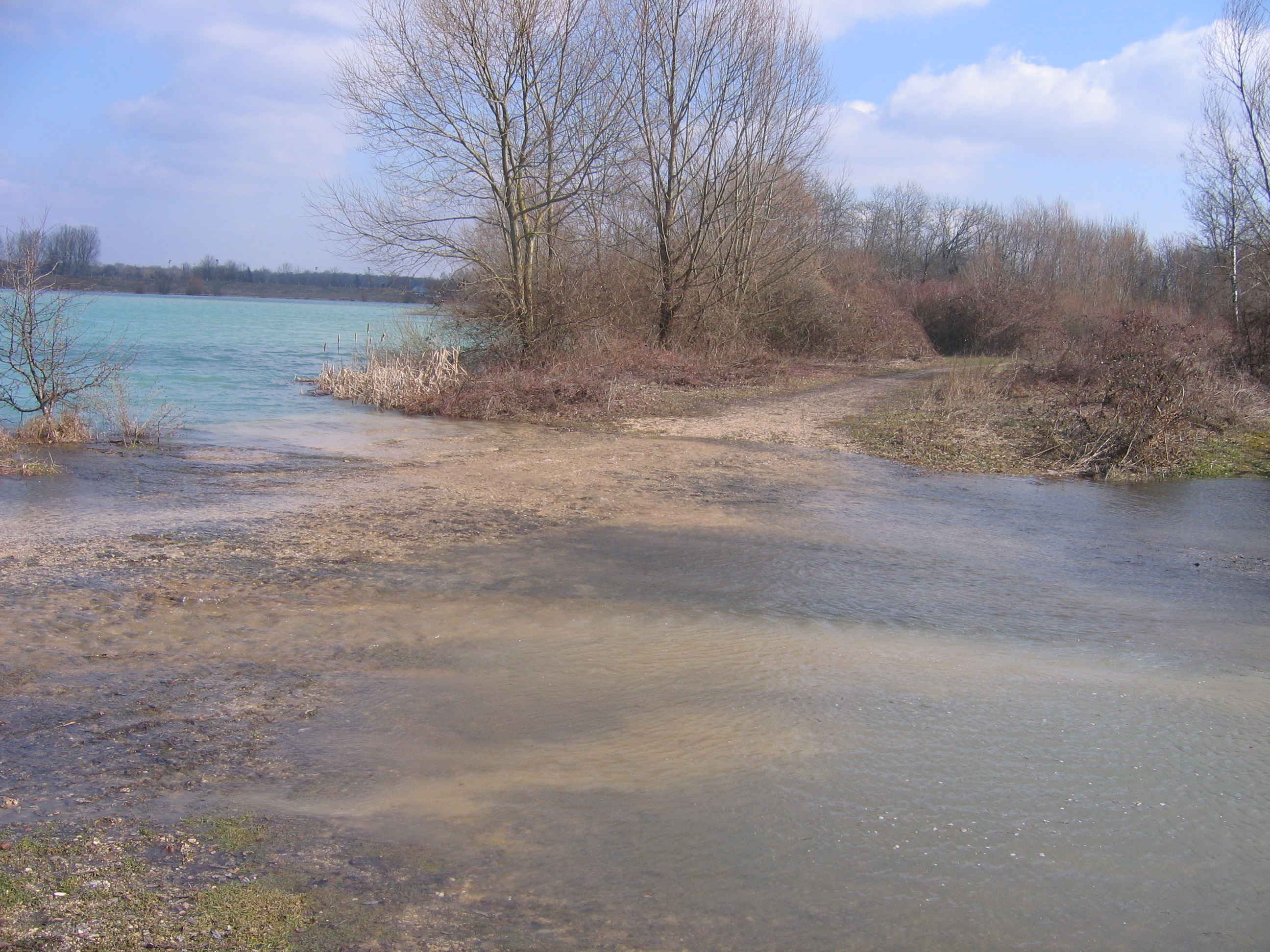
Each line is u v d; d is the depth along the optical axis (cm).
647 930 330
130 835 376
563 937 323
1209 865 395
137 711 507
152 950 299
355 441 1563
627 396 2120
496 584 770
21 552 802
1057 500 1251
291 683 557
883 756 484
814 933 335
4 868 343
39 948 295
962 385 2328
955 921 348
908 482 1338
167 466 1273
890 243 7200
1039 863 391
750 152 2842
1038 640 689
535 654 620
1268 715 557
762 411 2062
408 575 787
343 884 349
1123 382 1733
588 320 2408
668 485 1238
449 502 1083
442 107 2145
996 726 527
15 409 1669
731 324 3005
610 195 2380
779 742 496
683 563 862
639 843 392
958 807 435
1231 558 962
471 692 554
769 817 418
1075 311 4347
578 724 514
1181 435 1576
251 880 347
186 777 434
